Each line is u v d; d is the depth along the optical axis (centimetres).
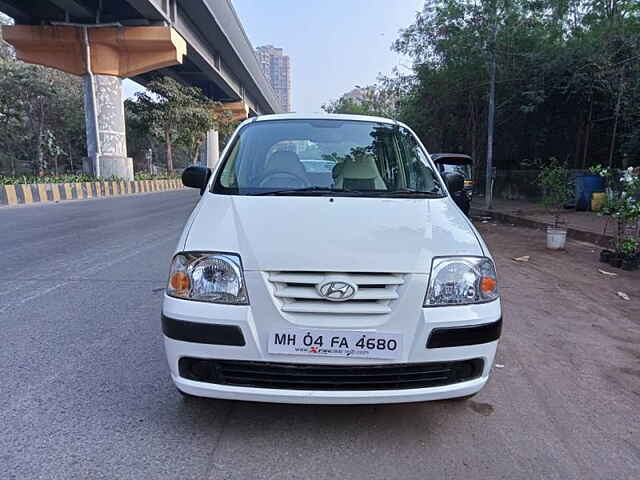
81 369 330
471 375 249
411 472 227
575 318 462
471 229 282
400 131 400
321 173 342
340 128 387
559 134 1619
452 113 2006
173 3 2491
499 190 1950
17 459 231
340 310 229
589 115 1461
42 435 251
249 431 258
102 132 2425
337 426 265
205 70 3650
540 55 1391
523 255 773
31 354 354
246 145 364
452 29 1611
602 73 1227
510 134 1841
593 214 1219
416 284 235
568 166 1585
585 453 246
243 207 280
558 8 1384
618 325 444
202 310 235
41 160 3391
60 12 2375
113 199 1869
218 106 4312
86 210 1374
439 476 225
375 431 261
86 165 2439
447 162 1480
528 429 267
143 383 310
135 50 2456
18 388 302
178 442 247
